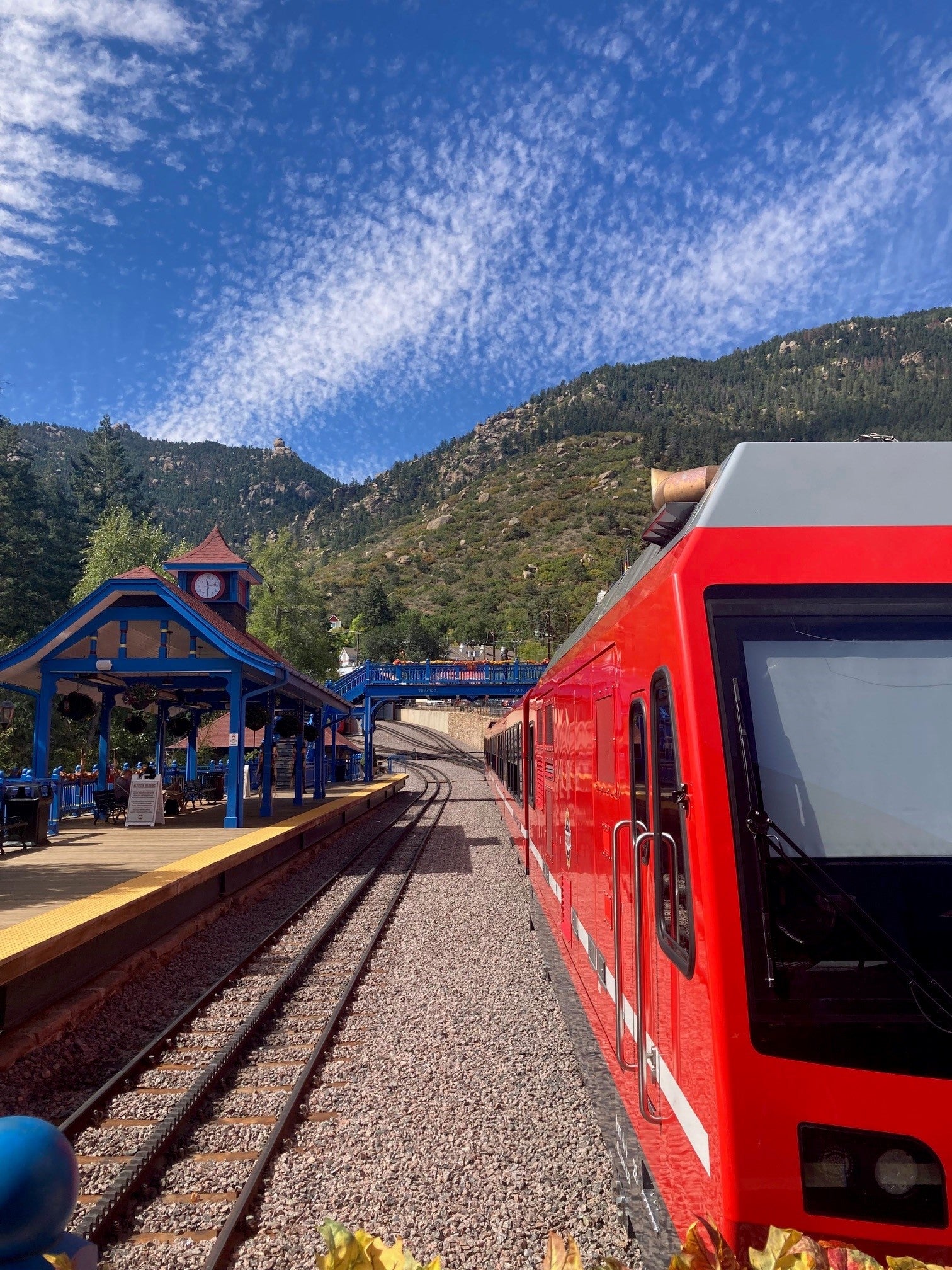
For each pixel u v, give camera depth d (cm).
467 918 1123
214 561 2195
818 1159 246
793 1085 249
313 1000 796
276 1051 666
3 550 4488
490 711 7644
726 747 272
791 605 289
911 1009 252
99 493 6956
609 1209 431
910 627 285
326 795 2747
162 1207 440
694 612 291
